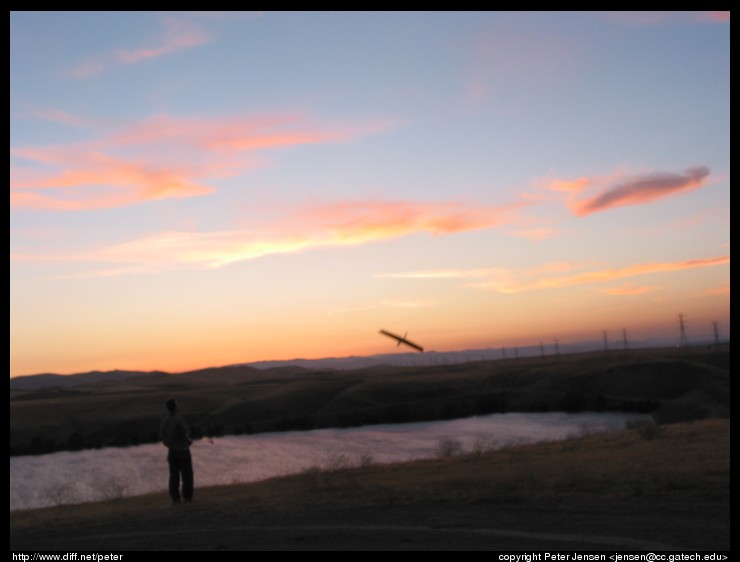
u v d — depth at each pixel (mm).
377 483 16516
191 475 16469
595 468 15586
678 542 9039
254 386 167000
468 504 12727
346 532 11117
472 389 133000
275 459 55906
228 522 12953
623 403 99375
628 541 9234
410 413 105750
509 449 24656
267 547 10391
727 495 11562
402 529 11016
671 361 121625
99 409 112625
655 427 26297
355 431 85562
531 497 12695
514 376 139375
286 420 102938
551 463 17703
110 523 14164
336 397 121688
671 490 12359
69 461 64250
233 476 46250
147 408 114438
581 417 90000
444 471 18172
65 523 14828
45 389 192875
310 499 14820
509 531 10305
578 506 11703
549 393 116750
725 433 23250
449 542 9883
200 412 112438
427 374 174250
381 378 155000
